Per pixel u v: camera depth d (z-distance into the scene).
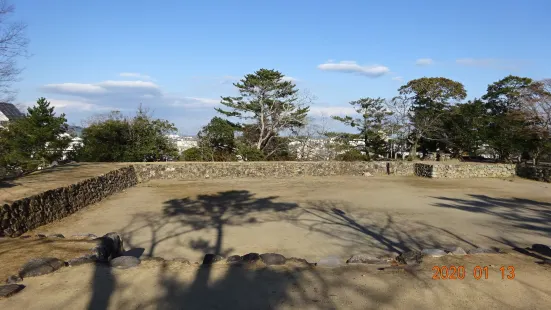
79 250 5.07
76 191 10.16
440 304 3.78
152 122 21.50
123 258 4.74
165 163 18.59
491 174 20.50
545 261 5.39
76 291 3.87
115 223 8.98
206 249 7.00
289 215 10.27
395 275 4.58
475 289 4.19
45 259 4.49
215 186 16.22
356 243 7.53
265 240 7.67
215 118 23.47
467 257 5.52
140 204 11.68
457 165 20.31
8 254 4.86
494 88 27.00
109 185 13.25
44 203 8.29
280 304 3.70
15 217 7.00
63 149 19.17
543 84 21.69
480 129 25.78
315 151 26.72
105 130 19.92
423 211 11.01
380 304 3.74
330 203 12.27
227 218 9.77
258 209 11.11
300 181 18.17
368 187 16.28
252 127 26.39
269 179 18.88
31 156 17.70
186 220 9.45
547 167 19.03
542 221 9.77
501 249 6.80
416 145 28.42
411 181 18.61
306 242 7.55
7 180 10.20
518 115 22.05
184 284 4.16
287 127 26.69
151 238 7.73
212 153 21.98
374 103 27.59
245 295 3.90
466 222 9.54
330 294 3.96
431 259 5.36
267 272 4.60
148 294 3.86
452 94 27.09
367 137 28.20
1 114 26.84
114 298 3.74
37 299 3.67
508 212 10.99
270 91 25.50
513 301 3.89
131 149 20.25
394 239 7.86
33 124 17.55
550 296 4.04
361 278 4.45
